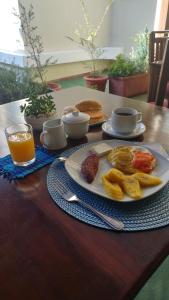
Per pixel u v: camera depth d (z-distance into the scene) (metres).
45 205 0.58
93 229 0.51
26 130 0.78
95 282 0.40
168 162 0.67
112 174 0.60
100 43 4.40
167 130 0.93
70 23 3.91
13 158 0.73
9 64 3.35
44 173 0.70
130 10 3.98
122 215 0.54
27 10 3.39
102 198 0.59
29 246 0.48
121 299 0.38
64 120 0.87
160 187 0.59
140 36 3.56
